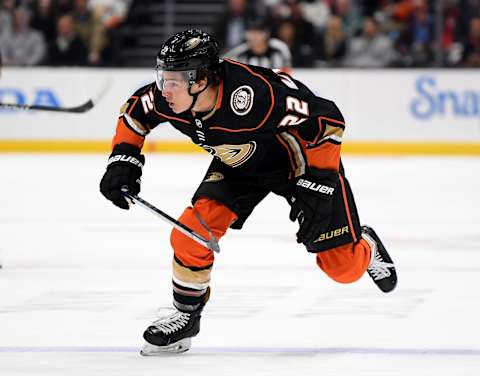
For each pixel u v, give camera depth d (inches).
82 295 388.8
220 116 269.4
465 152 964.6
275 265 454.3
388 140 966.4
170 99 268.1
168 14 1080.8
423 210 639.1
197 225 284.0
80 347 302.5
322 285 406.3
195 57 261.9
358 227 293.1
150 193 703.7
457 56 1011.9
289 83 275.6
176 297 293.3
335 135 274.4
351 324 334.3
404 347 301.1
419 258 473.1
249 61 899.4
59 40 1021.8
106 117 975.6
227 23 1018.7
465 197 698.8
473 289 398.0
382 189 736.3
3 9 1019.3
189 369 276.1
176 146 982.4
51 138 980.6
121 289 401.4
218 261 465.4
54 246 509.7
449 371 271.3
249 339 313.6
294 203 286.2
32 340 311.4
